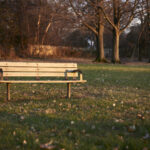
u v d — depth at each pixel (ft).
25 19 109.60
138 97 20.56
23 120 12.81
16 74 19.01
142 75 43.96
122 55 162.81
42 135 10.58
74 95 21.12
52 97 20.03
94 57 144.36
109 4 76.38
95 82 31.24
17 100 18.54
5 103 17.35
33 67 19.43
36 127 11.66
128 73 47.26
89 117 13.44
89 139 10.00
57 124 12.14
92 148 9.05
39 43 115.44
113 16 87.10
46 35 116.26
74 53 133.69
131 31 140.46
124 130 11.30
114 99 19.21
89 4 79.00
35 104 16.80
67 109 15.28
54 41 121.08
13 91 22.59
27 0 109.50
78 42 166.30
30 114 14.14
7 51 100.94
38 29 111.34
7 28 104.68
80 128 11.46
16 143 9.71
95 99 19.03
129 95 21.50
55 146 9.26
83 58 130.93
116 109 15.74
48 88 25.07
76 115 13.89
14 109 15.34
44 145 9.29
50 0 98.63
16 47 107.65
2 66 18.66
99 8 76.23
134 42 144.25
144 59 139.85
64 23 82.84
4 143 9.62
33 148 9.17
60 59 108.17
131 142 9.62
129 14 81.25
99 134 10.76
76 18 79.20
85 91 23.52
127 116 13.94
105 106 16.57
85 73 44.16
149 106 16.87
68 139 10.11
